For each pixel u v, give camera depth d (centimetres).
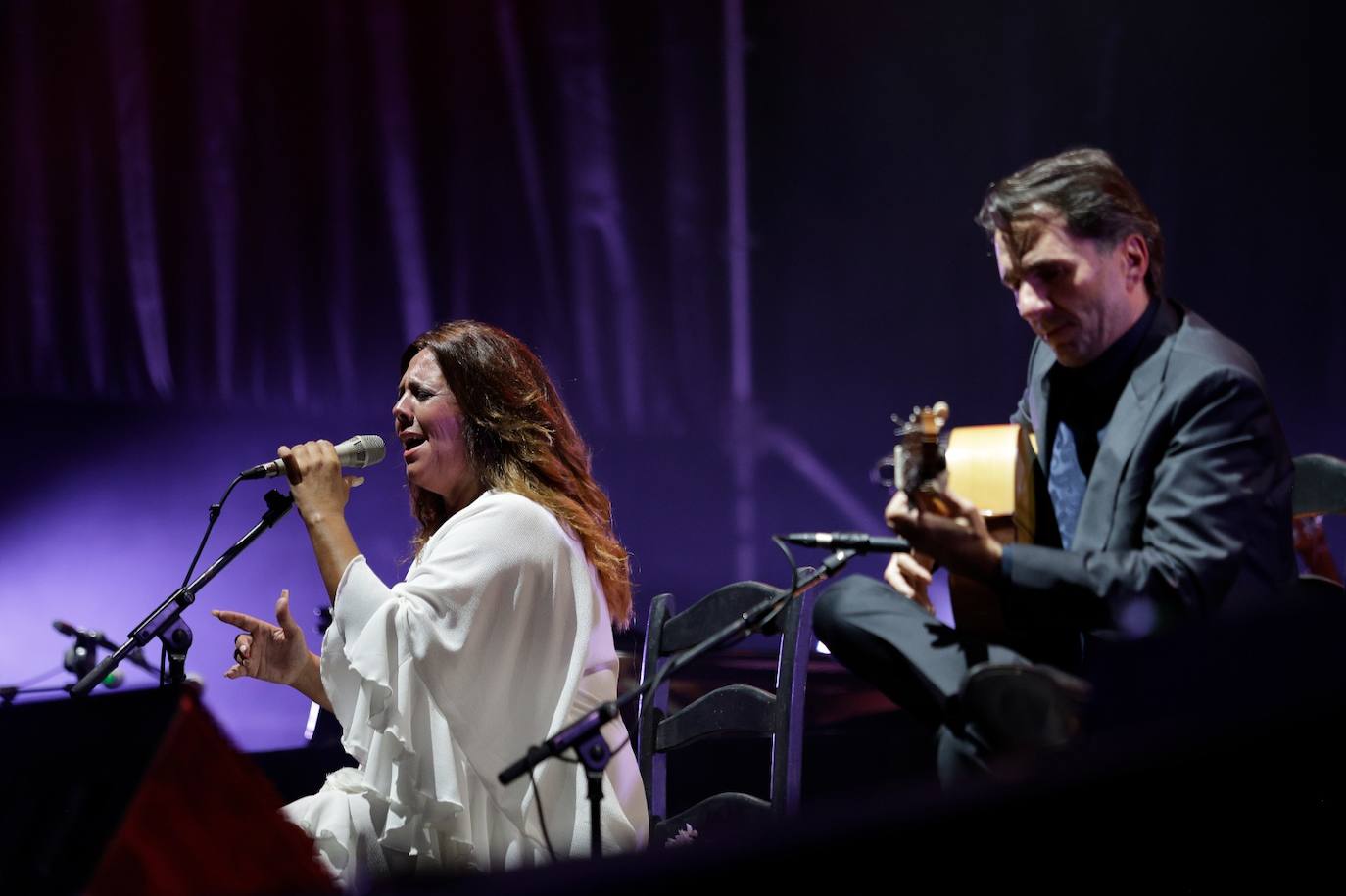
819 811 253
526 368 554
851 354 1788
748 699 526
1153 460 392
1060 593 368
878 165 1711
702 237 1775
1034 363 454
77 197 1709
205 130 1716
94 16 1650
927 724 392
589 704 503
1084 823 276
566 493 539
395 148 1750
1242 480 377
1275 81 1462
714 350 1806
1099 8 1526
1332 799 291
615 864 240
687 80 1728
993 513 409
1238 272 1510
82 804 302
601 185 1766
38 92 1662
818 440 1823
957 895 261
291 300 1788
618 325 1803
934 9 1627
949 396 1753
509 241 1786
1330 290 1480
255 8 1689
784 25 1698
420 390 537
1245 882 286
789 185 1748
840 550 394
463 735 475
